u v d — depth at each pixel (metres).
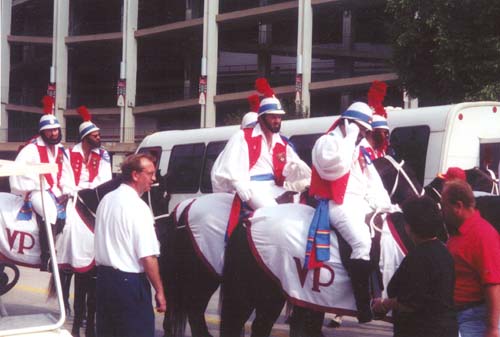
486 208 7.67
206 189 21.09
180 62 60.47
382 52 47.66
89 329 10.15
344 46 48.47
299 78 44.94
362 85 42.94
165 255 9.16
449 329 5.93
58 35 61.12
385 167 8.52
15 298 9.38
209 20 50.47
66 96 62.19
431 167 15.45
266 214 8.16
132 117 57.59
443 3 22.36
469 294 6.54
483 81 21.97
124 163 7.21
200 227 8.95
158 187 11.06
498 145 15.38
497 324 6.25
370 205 7.95
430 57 23.38
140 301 6.97
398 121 16.25
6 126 64.25
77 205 10.35
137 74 62.19
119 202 7.00
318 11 46.31
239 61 56.03
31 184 10.27
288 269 7.86
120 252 6.95
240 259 8.23
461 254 6.53
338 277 7.72
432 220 5.99
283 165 9.03
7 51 64.12
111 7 63.12
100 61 63.47
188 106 53.62
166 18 60.22
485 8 21.69
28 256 10.57
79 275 10.24
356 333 11.20
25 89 68.81
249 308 8.24
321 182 7.86
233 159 8.90
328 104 49.03
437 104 23.58
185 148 22.08
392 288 6.19
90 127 11.06
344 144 7.73
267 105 8.93
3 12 64.06
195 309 9.09
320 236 7.74
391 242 7.64
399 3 23.31
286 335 10.85
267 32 53.38
